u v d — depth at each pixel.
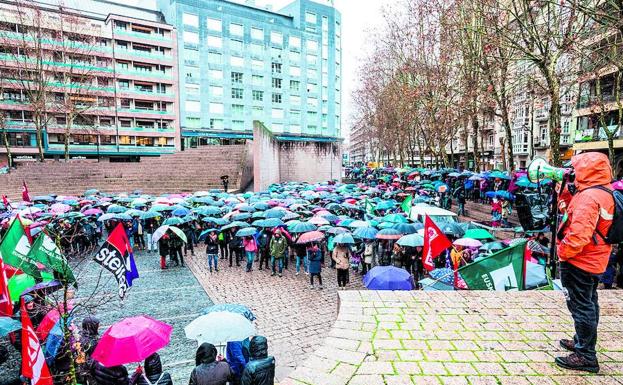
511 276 6.02
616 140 24.58
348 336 4.00
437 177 27.03
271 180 32.72
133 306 10.10
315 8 71.12
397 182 27.97
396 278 7.21
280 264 12.69
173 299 10.60
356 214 17.80
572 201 3.27
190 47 58.47
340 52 77.25
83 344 5.31
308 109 71.56
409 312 4.60
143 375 4.68
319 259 11.42
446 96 23.31
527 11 15.15
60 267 6.06
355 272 13.09
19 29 41.44
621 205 3.06
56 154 50.62
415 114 29.91
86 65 48.28
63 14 42.88
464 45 21.02
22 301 5.05
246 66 63.56
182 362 7.21
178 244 13.82
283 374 6.76
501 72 20.73
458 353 3.62
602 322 4.20
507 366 3.38
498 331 4.07
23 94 45.62
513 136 44.28
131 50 53.38
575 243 3.05
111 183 30.48
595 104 17.92
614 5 11.75
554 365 3.38
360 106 50.88
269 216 14.67
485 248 9.40
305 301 10.38
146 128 55.25
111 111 52.22
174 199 18.81
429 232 7.42
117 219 16.25
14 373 6.74
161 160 34.47
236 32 62.41
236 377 5.11
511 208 18.33
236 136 62.72
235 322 4.98
